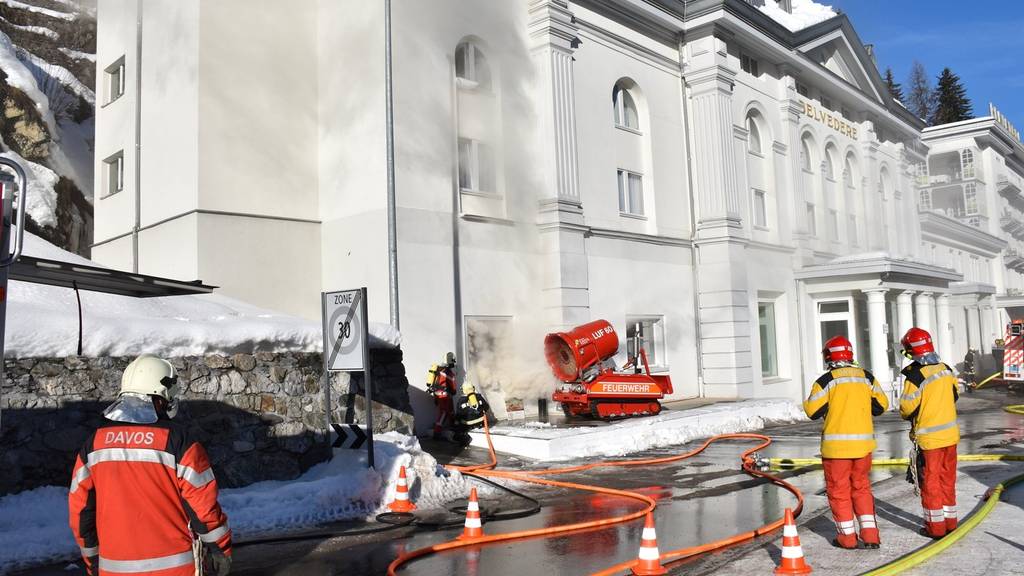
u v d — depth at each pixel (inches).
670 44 932.6
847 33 1200.2
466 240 674.8
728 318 896.9
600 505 364.5
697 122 934.4
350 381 407.8
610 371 671.1
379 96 641.0
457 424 581.3
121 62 792.9
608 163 815.7
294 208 681.0
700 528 311.4
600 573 237.1
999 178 2169.0
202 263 624.7
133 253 717.9
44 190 1063.6
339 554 272.7
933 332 1195.3
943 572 221.0
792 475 445.1
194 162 634.8
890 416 867.4
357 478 351.6
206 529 139.6
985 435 619.5
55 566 252.5
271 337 382.0
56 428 303.3
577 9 802.2
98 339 321.4
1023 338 1119.0
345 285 663.1
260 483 351.6
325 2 701.9
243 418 358.3
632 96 877.8
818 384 259.1
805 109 1152.2
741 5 933.2
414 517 328.5
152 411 144.3
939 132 2090.3
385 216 626.8
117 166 797.9
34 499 287.9
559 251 726.5
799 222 1076.5
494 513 341.1
